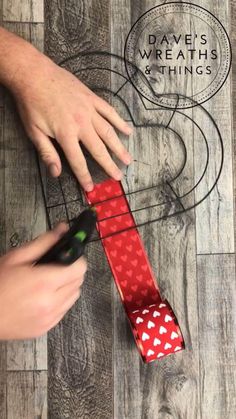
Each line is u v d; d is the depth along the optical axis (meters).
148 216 0.93
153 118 0.95
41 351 0.91
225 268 0.93
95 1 0.96
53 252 0.61
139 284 0.89
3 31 0.88
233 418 0.91
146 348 0.82
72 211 0.93
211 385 0.91
